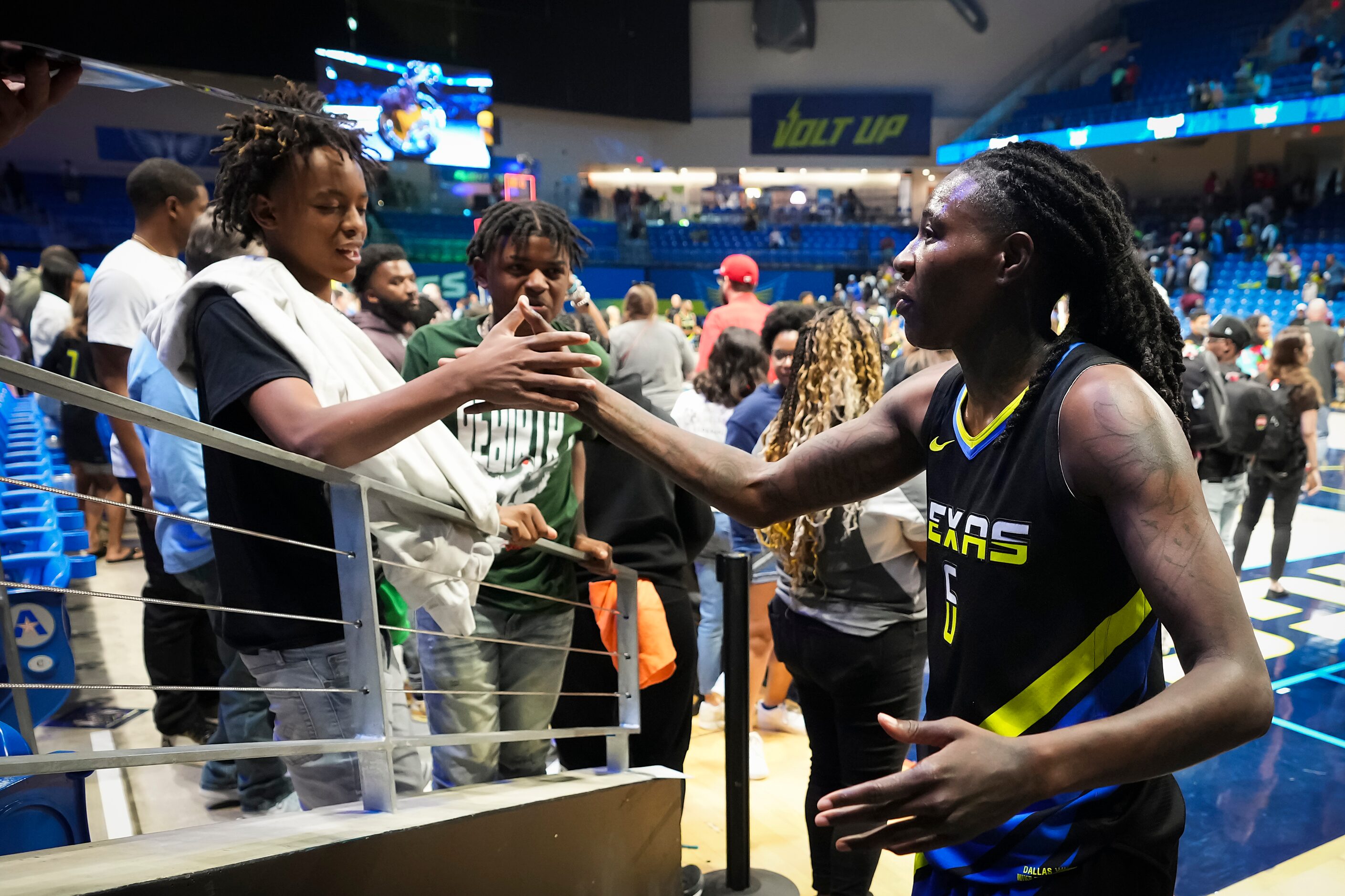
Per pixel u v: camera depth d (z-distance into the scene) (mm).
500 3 17391
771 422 2701
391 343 3594
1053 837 992
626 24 19078
